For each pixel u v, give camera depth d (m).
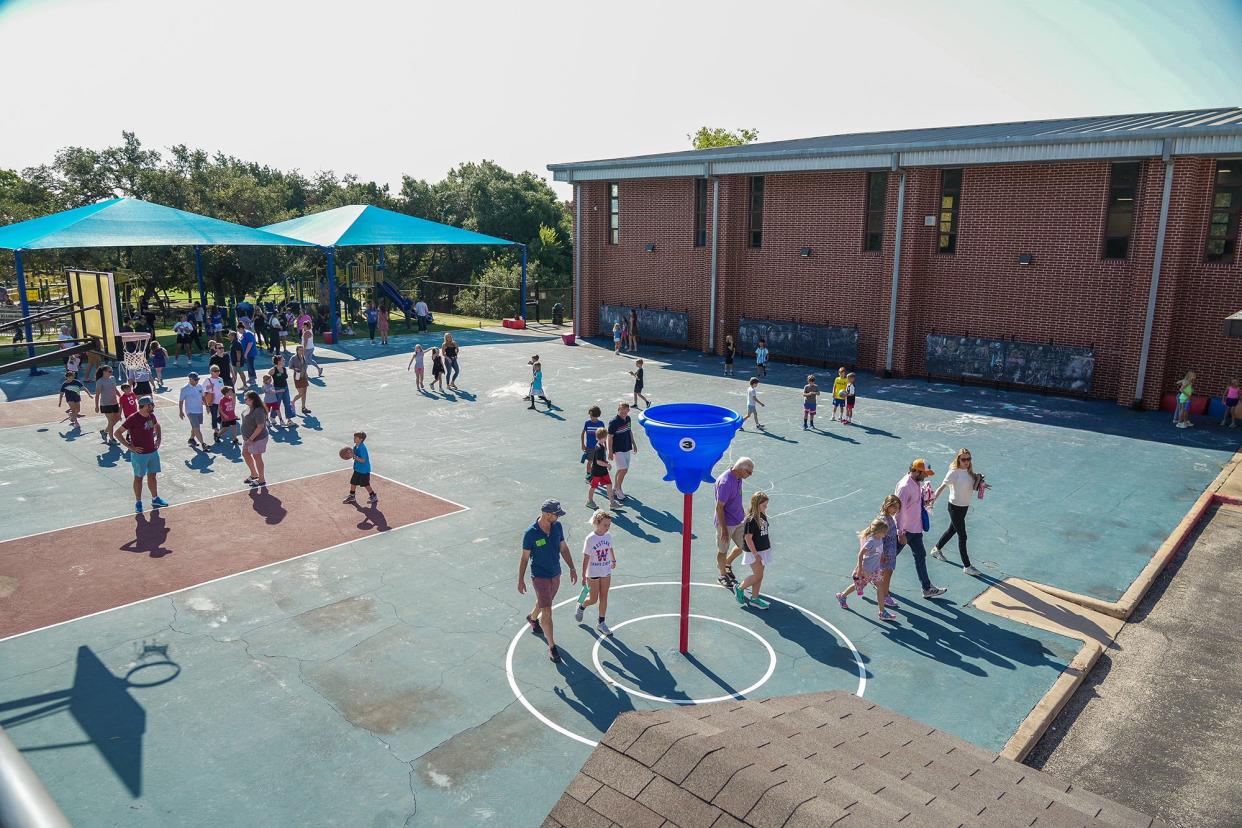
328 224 41.69
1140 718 9.66
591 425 16.09
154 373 27.91
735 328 35.28
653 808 4.04
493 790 8.18
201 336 36.22
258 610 11.71
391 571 13.01
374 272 44.88
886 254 29.41
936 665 10.48
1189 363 24.36
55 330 39.38
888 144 28.22
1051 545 14.31
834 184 31.31
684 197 36.12
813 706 6.11
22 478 17.52
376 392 26.77
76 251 42.75
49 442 20.34
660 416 10.73
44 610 11.66
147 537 14.30
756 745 4.71
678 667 10.34
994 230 27.64
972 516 15.66
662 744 4.44
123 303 46.72
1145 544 14.35
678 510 15.90
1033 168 26.53
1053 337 26.92
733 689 9.88
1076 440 21.00
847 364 31.56
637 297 38.88
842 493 16.89
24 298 32.03
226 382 26.20
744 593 11.95
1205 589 12.95
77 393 21.80
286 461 18.91
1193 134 22.12
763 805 3.92
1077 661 10.58
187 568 13.05
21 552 13.63
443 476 17.86
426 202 68.56
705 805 4.00
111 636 10.98
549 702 9.59
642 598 12.20
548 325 46.62
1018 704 9.66
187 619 11.45
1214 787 8.48
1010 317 27.77
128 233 33.72
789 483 17.52
